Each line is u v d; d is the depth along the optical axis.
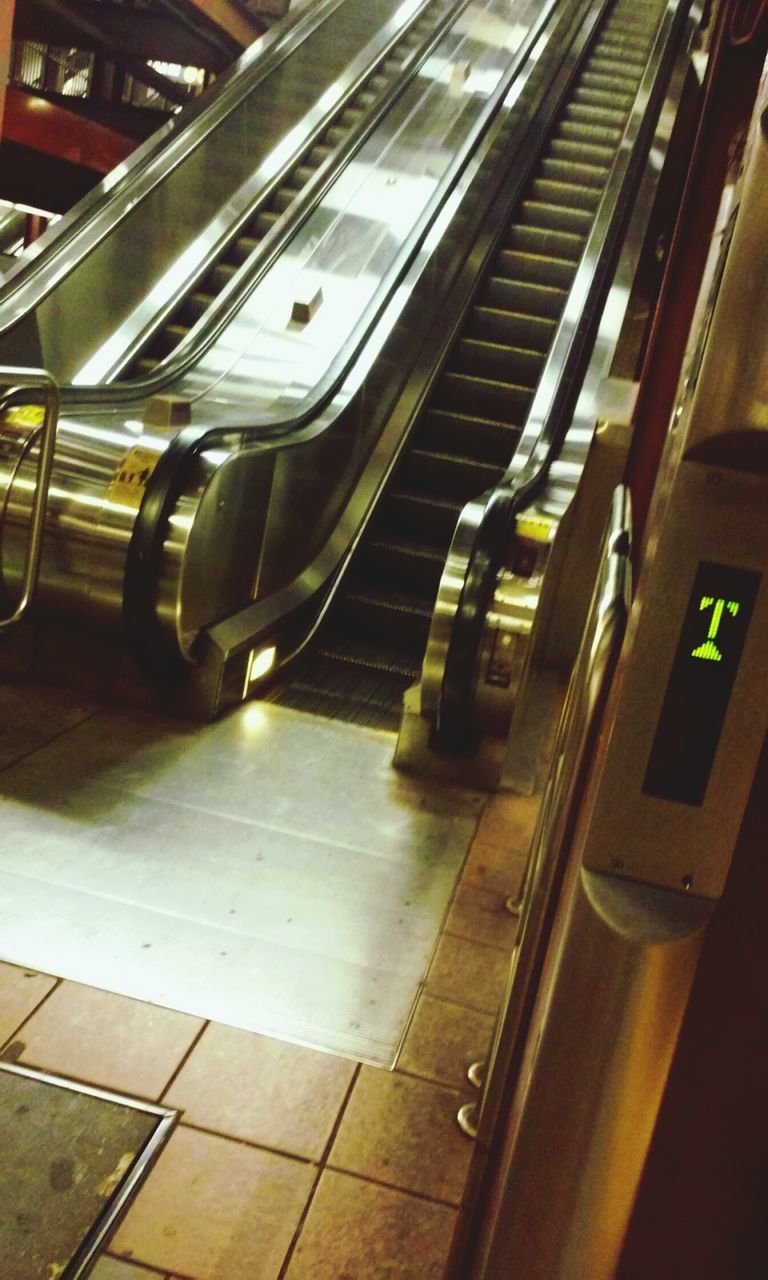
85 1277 1.75
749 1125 1.03
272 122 8.55
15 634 4.39
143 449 4.19
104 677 4.34
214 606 4.39
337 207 7.52
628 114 9.20
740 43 2.48
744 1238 1.07
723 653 0.89
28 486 4.19
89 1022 2.38
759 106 0.82
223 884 3.07
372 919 3.00
